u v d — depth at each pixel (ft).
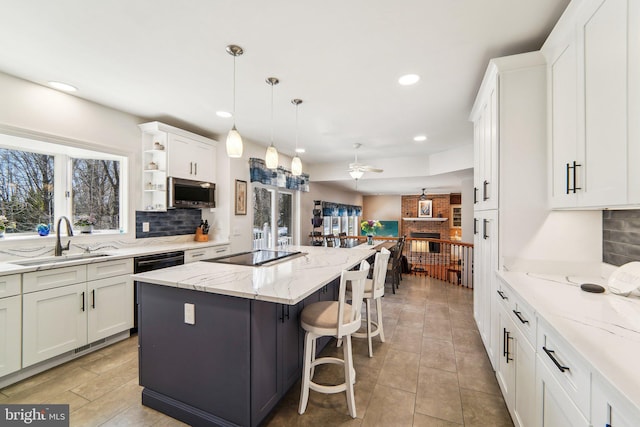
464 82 7.91
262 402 5.22
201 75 7.57
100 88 8.38
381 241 22.04
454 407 5.92
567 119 5.05
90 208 10.09
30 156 8.80
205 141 12.70
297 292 4.73
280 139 13.91
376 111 10.09
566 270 5.97
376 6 5.00
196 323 5.35
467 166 14.44
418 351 8.40
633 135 3.46
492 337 6.95
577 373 3.02
